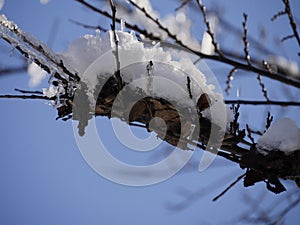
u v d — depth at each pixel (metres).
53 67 0.88
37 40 0.88
